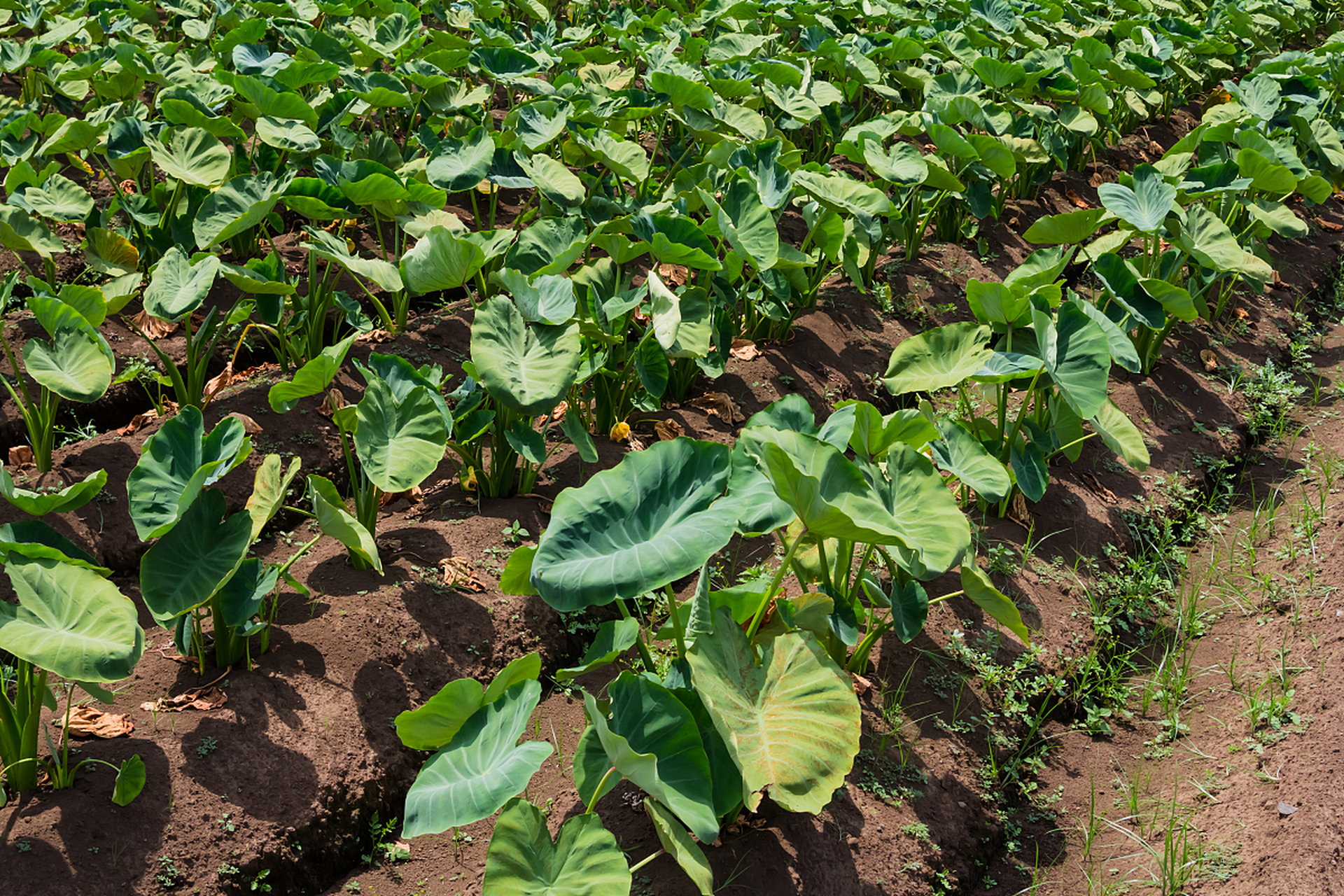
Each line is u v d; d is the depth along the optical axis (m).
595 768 2.49
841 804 2.93
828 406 4.93
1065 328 4.02
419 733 2.66
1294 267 6.84
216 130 5.05
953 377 3.90
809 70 6.57
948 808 3.00
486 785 2.33
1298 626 3.75
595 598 2.39
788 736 2.64
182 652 2.93
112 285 4.20
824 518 2.54
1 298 4.01
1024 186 7.07
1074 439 4.25
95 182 5.82
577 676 3.41
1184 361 5.56
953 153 5.74
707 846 2.76
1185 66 8.80
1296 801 2.99
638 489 2.67
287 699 3.01
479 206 6.24
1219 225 5.29
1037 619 3.76
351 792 2.86
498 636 3.41
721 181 5.14
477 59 6.32
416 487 4.10
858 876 2.75
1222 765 3.25
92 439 4.06
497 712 2.60
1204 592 4.09
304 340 4.53
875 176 6.73
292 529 3.87
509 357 3.54
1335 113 8.26
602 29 7.91
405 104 5.74
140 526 2.92
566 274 4.90
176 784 2.70
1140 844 3.02
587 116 5.47
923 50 7.00
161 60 5.96
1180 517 4.49
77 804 2.58
